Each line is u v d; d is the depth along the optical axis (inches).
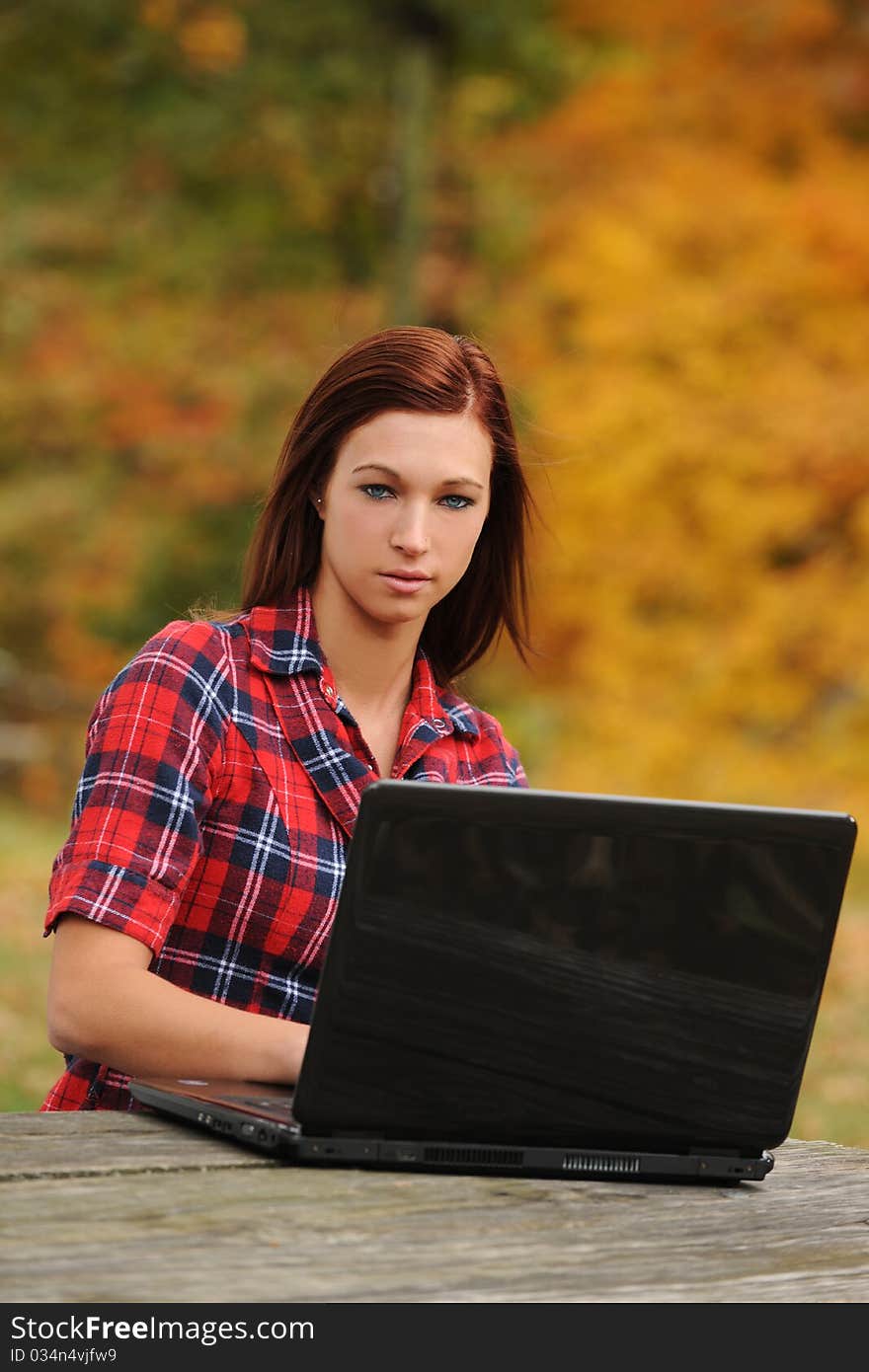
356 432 182.5
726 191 1021.2
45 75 1192.2
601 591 1021.2
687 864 137.3
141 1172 129.0
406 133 1192.8
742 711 997.8
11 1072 443.8
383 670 193.6
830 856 139.5
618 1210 128.9
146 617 1171.9
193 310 1161.4
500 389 189.8
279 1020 159.8
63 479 1155.9
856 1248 123.6
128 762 169.6
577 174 1113.4
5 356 1127.0
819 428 973.8
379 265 1248.8
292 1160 135.3
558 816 134.4
